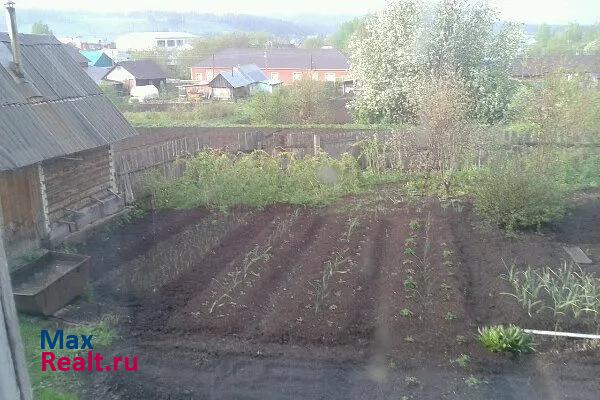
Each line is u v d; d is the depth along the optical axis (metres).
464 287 8.42
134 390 5.94
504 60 22.52
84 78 12.90
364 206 13.48
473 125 15.20
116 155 13.25
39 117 10.49
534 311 7.66
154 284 8.88
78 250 10.63
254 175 14.42
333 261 9.57
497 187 11.34
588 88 19.84
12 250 9.51
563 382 6.04
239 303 8.00
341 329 7.15
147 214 13.21
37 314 7.69
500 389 5.92
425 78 19.27
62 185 10.88
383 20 24.52
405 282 8.38
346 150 17.45
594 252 10.02
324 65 51.66
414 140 15.68
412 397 5.78
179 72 51.72
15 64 10.86
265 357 6.61
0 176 9.27
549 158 12.34
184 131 25.55
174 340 7.06
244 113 33.00
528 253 9.99
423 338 6.95
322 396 5.80
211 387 5.99
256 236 11.23
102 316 7.78
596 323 7.30
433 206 13.16
